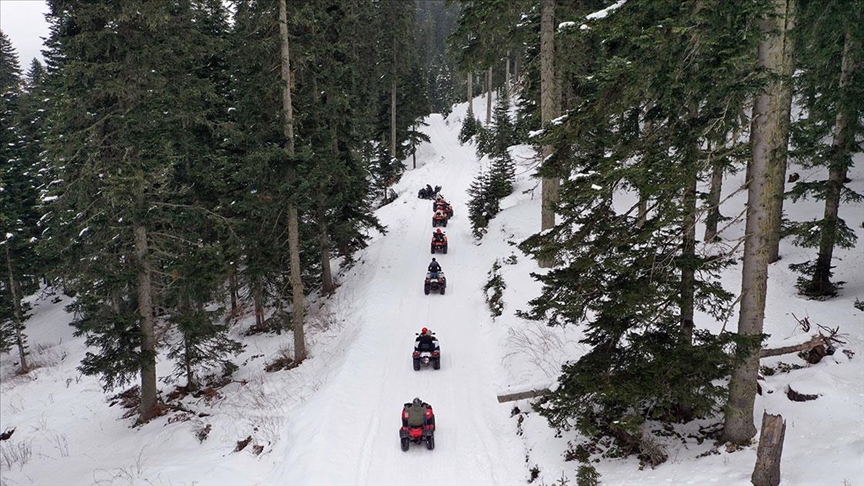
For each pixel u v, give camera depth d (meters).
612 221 7.79
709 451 7.78
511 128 36.78
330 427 10.44
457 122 60.16
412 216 31.44
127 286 14.40
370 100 34.28
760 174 7.04
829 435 7.48
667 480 7.27
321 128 17.05
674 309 8.41
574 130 8.28
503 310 15.88
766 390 9.23
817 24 11.54
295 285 15.56
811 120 13.19
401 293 19.67
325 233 20.94
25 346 26.86
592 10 15.65
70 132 12.16
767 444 6.24
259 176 14.65
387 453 9.82
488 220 26.08
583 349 12.02
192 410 14.18
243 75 15.23
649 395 7.19
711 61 6.42
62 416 16.56
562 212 7.87
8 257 24.48
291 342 17.98
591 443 8.94
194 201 16.78
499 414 11.01
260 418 12.24
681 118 7.51
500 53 16.52
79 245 12.62
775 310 12.66
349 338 15.97
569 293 8.21
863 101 11.99
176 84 13.84
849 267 14.58
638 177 6.96
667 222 6.68
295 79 16.17
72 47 11.73
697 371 7.13
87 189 11.97
